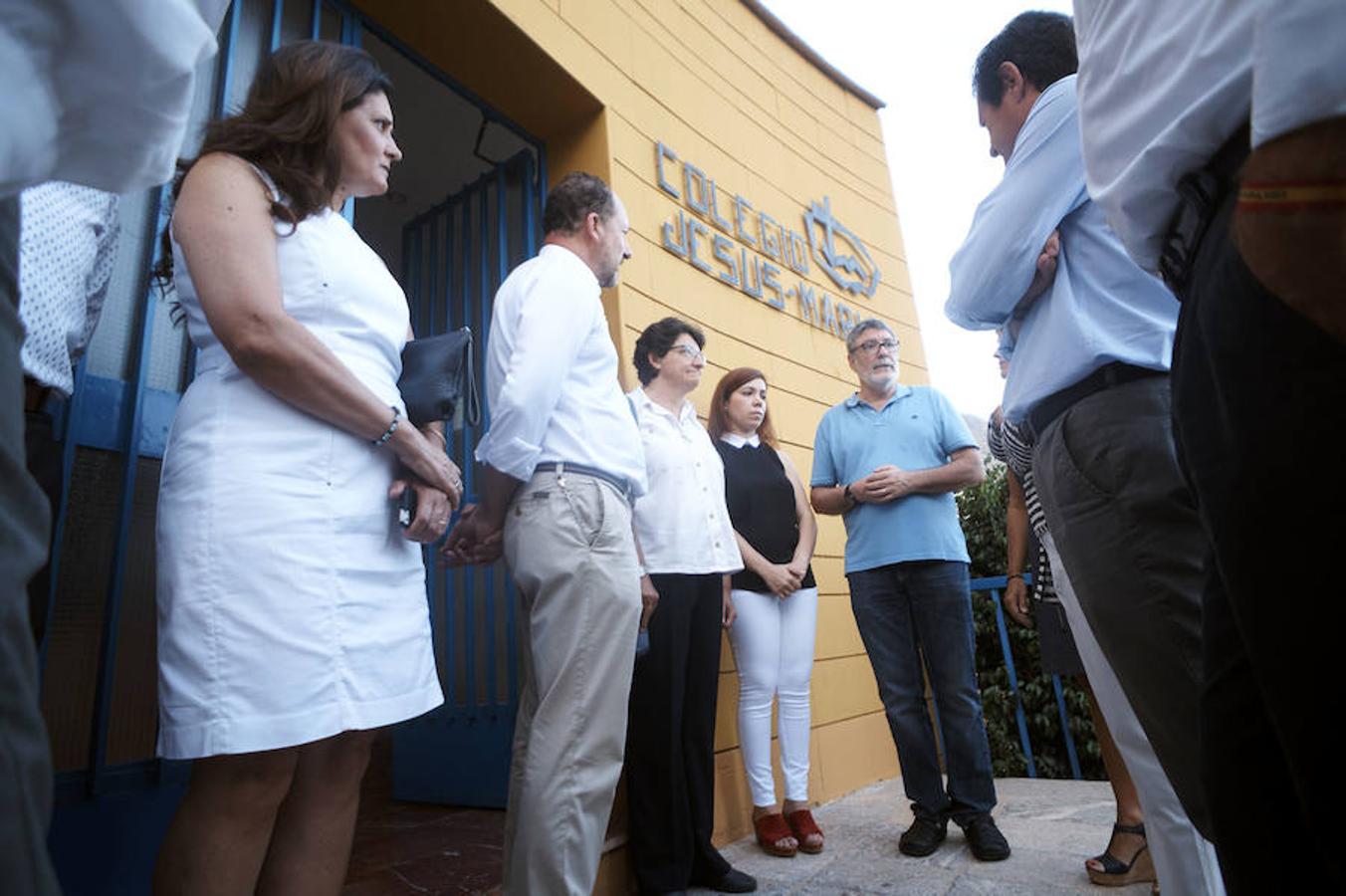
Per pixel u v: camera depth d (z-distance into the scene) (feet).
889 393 9.16
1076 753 10.70
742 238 11.30
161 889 2.88
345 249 3.80
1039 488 3.98
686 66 11.28
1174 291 2.56
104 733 4.36
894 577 8.22
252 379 3.26
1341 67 1.64
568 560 4.54
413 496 3.75
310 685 3.05
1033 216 3.81
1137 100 2.44
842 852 7.47
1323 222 1.68
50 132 1.41
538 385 4.54
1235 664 2.28
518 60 8.47
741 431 8.88
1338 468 1.70
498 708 8.11
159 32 1.41
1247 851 2.21
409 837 6.95
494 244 9.40
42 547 1.44
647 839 6.20
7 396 1.42
